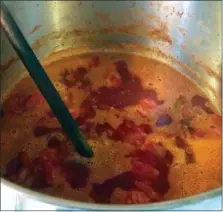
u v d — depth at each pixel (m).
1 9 0.64
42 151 0.85
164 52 1.10
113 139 0.88
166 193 0.80
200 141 0.89
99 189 0.79
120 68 1.08
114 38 1.13
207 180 0.83
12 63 0.99
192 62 1.06
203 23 0.98
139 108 0.96
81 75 1.04
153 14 1.06
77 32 1.10
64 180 0.80
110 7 1.06
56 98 0.72
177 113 0.96
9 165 0.83
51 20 1.04
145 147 0.87
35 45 1.05
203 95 1.03
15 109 0.94
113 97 0.98
